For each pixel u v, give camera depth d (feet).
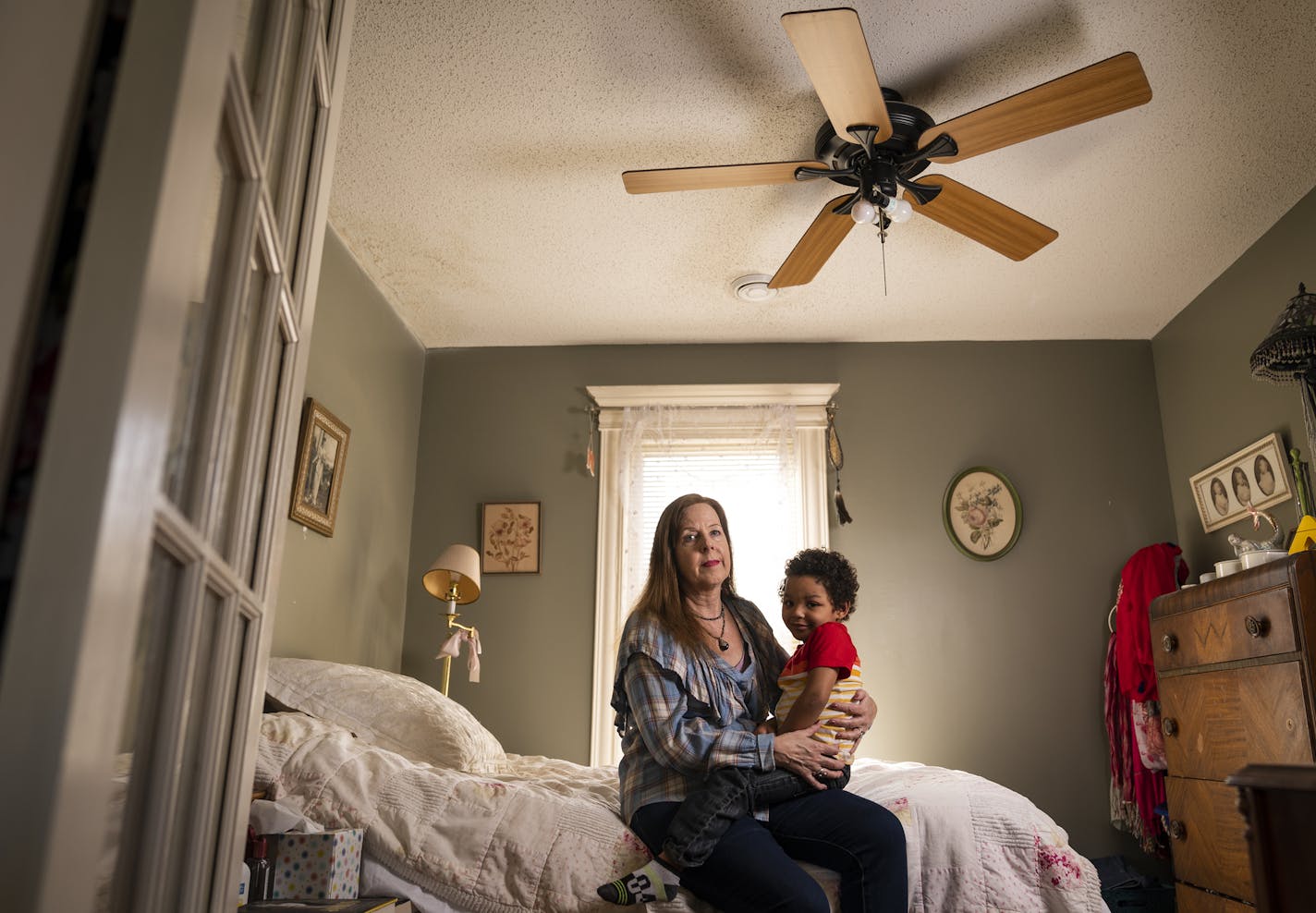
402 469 14.35
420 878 6.73
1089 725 13.47
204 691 3.18
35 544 1.78
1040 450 14.49
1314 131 9.73
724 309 14.02
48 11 2.03
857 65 7.14
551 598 14.30
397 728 8.87
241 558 3.45
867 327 14.61
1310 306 9.41
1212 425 12.99
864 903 6.17
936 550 14.21
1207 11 8.11
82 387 1.85
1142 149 10.03
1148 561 12.92
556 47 8.61
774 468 14.73
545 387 15.19
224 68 2.32
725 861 6.07
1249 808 2.78
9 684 1.72
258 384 3.51
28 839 1.67
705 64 8.77
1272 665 8.41
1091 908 6.72
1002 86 9.05
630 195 11.02
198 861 3.13
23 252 1.90
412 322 14.52
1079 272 12.75
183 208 2.08
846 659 7.12
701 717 6.93
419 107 9.49
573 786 8.20
